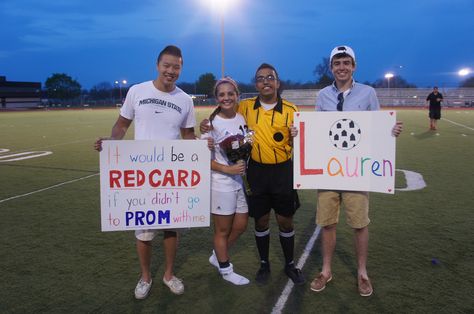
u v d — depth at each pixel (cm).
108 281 341
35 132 1686
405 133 1423
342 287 325
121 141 300
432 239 418
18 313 292
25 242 425
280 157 316
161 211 312
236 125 318
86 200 585
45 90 8100
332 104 316
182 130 331
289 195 323
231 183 321
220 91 308
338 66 306
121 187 306
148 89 305
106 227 308
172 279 326
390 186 301
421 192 600
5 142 1311
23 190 644
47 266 368
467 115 2517
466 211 507
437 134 1382
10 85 6309
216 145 319
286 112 313
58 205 560
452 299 302
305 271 357
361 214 314
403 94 4800
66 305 303
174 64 293
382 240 417
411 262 365
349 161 308
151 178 308
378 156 302
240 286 330
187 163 310
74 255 392
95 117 2941
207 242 428
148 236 312
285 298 310
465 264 360
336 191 319
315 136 310
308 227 471
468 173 729
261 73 306
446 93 4672
